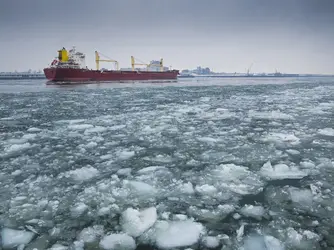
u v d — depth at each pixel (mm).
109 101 13281
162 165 3941
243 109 9844
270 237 2141
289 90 21250
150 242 2154
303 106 10539
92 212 2625
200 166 3867
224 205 2688
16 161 4160
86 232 2285
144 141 5352
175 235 2229
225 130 6301
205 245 2098
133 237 2221
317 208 2613
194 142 5207
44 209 2693
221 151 4570
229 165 3734
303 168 3664
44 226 2402
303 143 4949
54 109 10398
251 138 5410
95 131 6270
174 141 5305
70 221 2473
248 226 2334
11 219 2520
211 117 8141
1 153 4594
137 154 4500
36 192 3076
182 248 2068
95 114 9047
